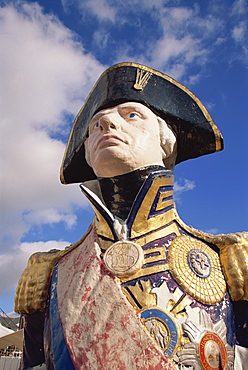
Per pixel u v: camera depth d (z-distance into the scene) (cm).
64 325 263
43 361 320
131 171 308
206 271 279
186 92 360
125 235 291
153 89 348
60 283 307
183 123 347
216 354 244
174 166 363
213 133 344
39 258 353
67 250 345
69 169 395
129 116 329
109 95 341
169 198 313
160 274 269
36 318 326
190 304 259
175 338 240
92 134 337
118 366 230
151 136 323
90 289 270
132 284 263
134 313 248
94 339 244
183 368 231
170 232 301
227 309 272
